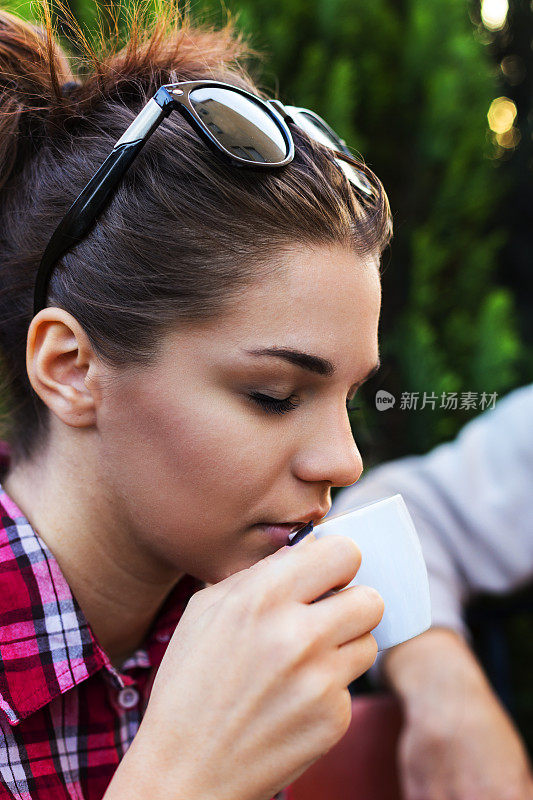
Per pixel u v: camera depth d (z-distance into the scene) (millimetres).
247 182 1007
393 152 2365
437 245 2355
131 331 1022
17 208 1185
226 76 1217
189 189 1018
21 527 1143
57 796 1067
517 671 2586
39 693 1072
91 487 1128
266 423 1002
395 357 2238
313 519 1063
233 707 885
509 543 2080
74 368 1090
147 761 877
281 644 892
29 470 1210
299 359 976
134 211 1040
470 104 2402
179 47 1244
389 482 2125
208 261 989
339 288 994
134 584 1200
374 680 1952
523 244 3014
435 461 2174
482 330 2291
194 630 943
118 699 1181
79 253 1076
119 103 1151
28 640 1090
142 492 1060
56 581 1126
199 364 994
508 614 2217
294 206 994
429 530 2084
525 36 3115
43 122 1172
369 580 1016
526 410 2141
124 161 1041
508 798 1646
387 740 1781
